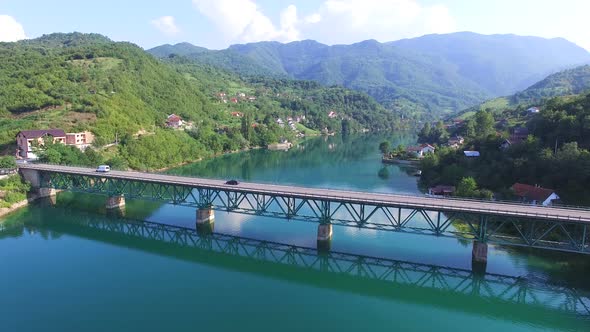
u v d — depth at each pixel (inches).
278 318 1772.9
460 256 2400.3
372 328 1705.2
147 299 1937.7
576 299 1926.7
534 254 2370.8
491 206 2266.2
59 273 2219.5
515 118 6481.3
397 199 2432.3
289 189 2711.6
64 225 3056.1
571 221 1950.1
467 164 4010.8
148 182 3031.5
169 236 2829.7
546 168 3137.3
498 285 2060.8
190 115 7322.8
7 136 4584.2
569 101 4133.9
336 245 2588.6
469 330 1699.1
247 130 7869.1
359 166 5664.4
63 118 5093.5
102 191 3267.7
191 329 1670.8
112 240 2765.7
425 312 1851.6
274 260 2415.1
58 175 3597.4
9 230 2930.6
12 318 1753.2
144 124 5777.6
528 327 1732.3
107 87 6215.6
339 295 2009.1
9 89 5634.8
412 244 2596.0
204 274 2241.6
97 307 1854.1
